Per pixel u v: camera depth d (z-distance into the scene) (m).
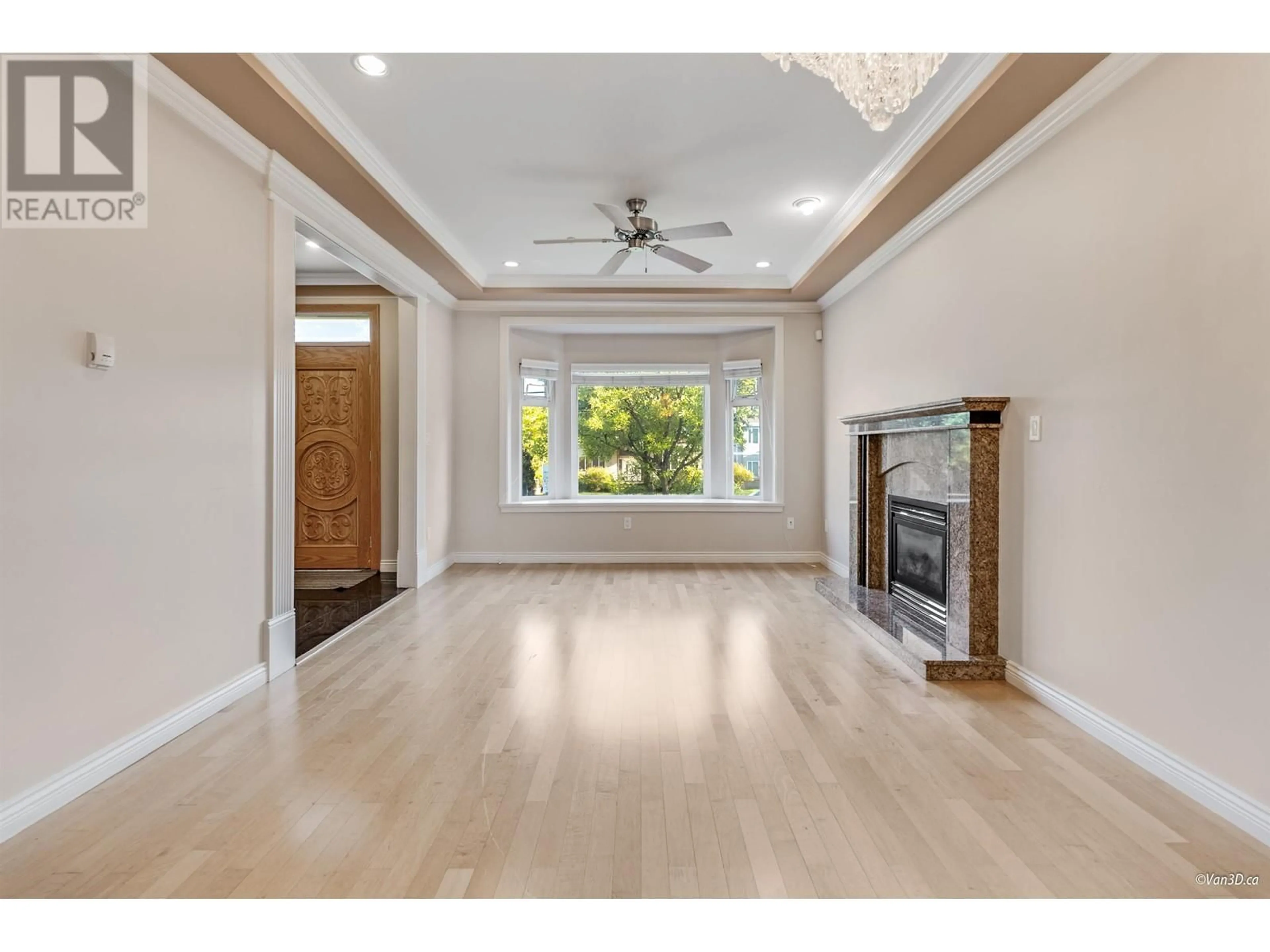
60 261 2.08
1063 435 2.75
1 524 1.89
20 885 1.70
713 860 1.81
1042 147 2.88
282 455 3.32
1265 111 1.85
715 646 3.80
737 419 7.00
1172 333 2.17
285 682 3.22
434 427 5.83
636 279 6.03
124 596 2.33
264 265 3.18
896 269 4.57
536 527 6.56
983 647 3.26
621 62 2.68
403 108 3.03
